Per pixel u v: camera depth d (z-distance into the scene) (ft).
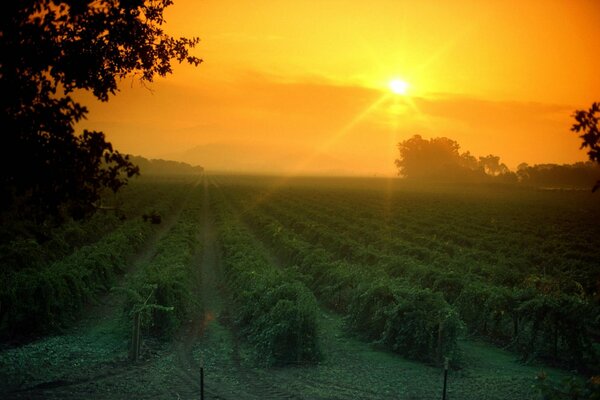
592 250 106.73
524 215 185.88
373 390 34.04
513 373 39.04
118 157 25.75
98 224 103.45
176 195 231.91
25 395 31.27
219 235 110.73
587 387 20.92
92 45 27.35
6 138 22.61
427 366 40.16
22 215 27.20
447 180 562.25
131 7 27.14
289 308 40.22
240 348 43.70
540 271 84.89
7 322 43.45
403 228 136.46
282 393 33.30
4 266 56.34
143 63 30.45
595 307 41.22
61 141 23.84
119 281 70.13
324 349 44.37
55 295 46.73
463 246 114.42
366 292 47.88
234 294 59.21
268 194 273.33
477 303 51.37
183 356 41.29
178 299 48.80
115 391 32.68
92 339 44.93
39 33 23.66
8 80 22.97
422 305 42.34
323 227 118.32
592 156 18.54
